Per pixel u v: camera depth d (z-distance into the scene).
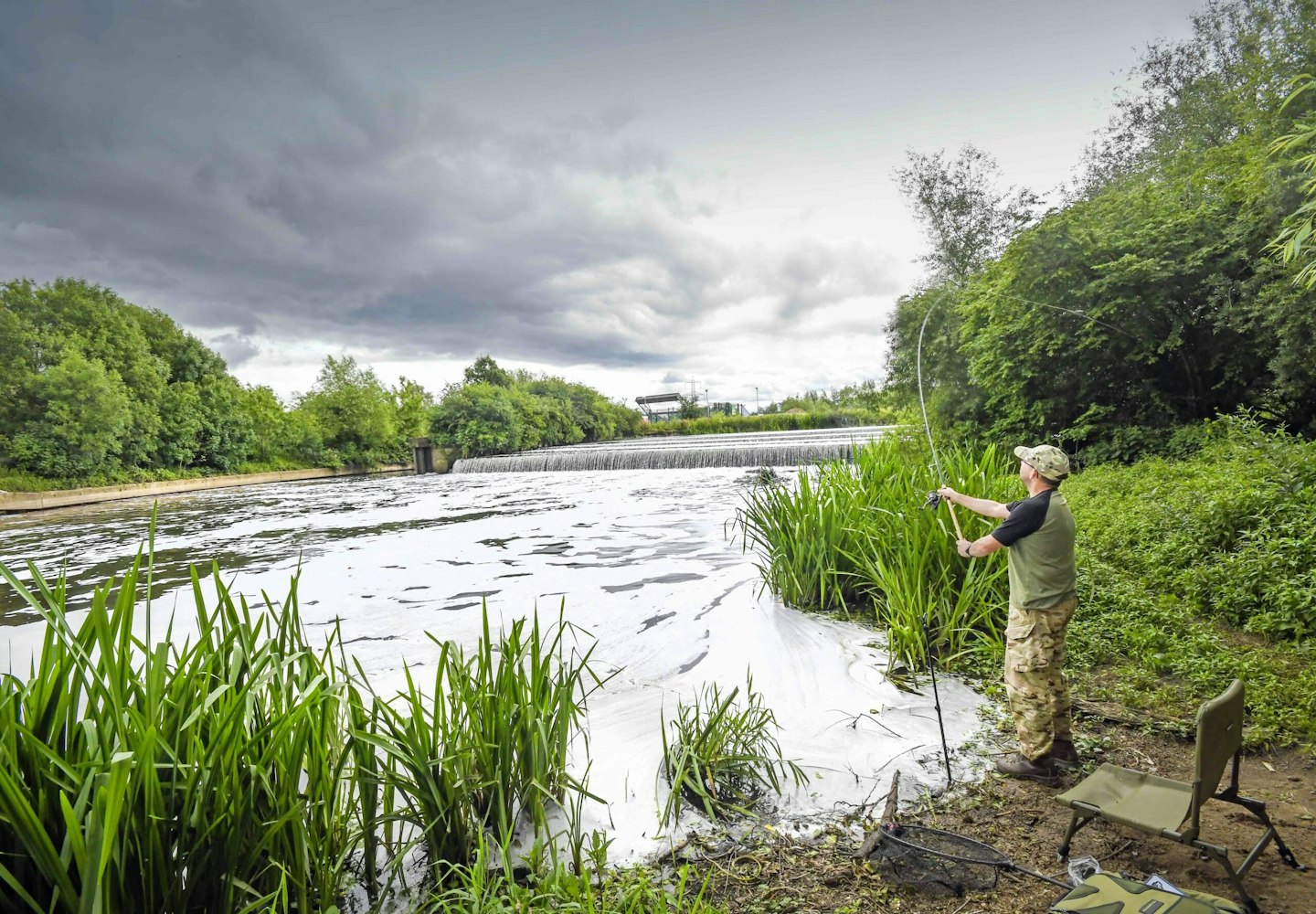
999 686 4.46
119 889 1.84
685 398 66.56
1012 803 3.14
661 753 3.75
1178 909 1.99
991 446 7.51
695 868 2.73
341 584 9.07
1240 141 10.73
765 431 50.16
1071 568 3.32
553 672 5.20
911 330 18.00
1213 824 2.90
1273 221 9.72
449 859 2.72
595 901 2.48
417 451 38.50
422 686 5.03
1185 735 3.71
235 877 2.09
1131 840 2.81
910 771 3.47
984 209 20.55
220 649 2.36
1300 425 10.95
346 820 2.60
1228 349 11.60
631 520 14.37
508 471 35.19
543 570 9.55
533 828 3.01
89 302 32.72
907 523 5.88
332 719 2.66
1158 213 11.95
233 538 13.88
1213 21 18.92
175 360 37.19
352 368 39.72
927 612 4.88
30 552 13.00
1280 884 2.47
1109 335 12.15
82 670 1.95
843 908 2.46
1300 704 3.87
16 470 26.14
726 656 5.41
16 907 1.76
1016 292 13.30
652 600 7.46
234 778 2.06
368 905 2.57
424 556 11.05
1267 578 5.38
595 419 54.75
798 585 6.58
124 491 26.94
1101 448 12.41
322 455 37.94
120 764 1.63
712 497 18.09
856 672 4.88
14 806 1.64
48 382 27.03
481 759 2.87
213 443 33.62
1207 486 7.48
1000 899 2.48
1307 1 9.27
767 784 3.36
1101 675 4.64
